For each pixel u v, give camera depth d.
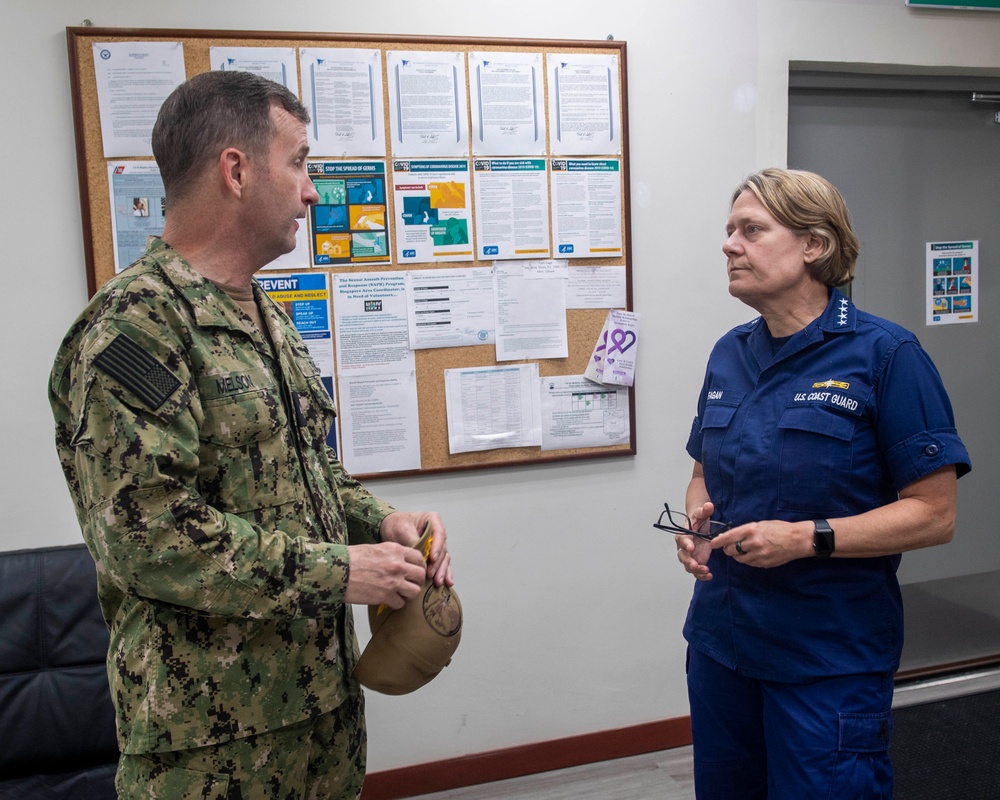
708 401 1.48
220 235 1.08
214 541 0.93
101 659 1.51
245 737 1.02
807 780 1.23
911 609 2.70
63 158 1.86
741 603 1.34
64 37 1.83
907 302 2.63
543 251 2.15
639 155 2.22
